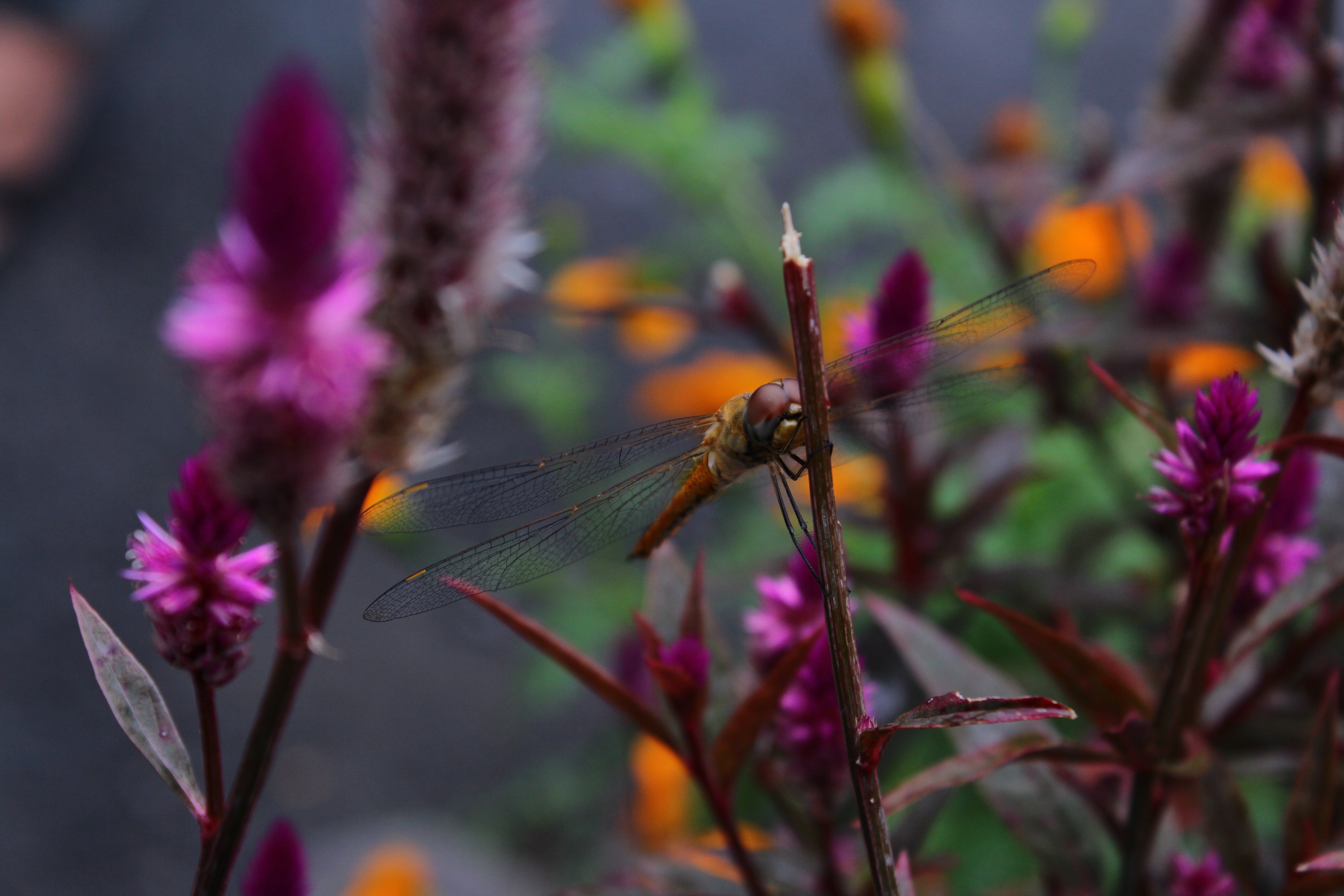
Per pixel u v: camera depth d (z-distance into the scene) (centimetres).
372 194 47
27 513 174
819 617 50
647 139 93
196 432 188
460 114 47
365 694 148
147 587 44
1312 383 45
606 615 91
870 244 127
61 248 221
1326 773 47
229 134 241
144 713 46
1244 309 59
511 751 142
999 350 58
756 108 215
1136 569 71
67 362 199
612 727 115
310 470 44
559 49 216
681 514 57
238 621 45
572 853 117
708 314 65
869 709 49
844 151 202
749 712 47
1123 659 53
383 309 46
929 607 65
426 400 47
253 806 45
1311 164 57
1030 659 67
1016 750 46
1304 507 50
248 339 43
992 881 66
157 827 138
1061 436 73
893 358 54
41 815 137
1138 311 59
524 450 164
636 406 160
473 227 47
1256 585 50
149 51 257
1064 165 86
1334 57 56
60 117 240
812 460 44
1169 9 223
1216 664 50
